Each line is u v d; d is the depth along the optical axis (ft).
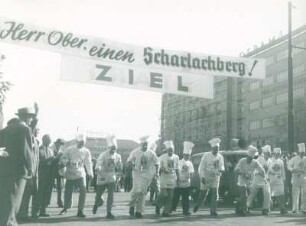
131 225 33.76
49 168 37.93
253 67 36.83
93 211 40.98
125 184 84.02
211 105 285.43
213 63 35.76
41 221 35.45
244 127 256.11
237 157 52.95
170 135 319.06
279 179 45.83
